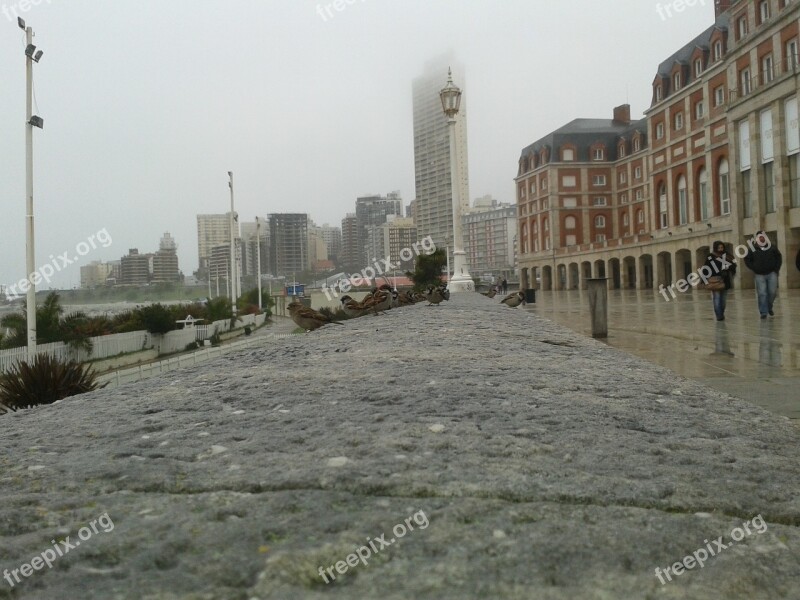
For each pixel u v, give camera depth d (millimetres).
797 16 33844
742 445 4016
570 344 10078
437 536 2428
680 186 56188
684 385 6305
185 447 3811
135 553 2307
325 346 9586
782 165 35188
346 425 4262
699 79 50625
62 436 4289
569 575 2166
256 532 2457
